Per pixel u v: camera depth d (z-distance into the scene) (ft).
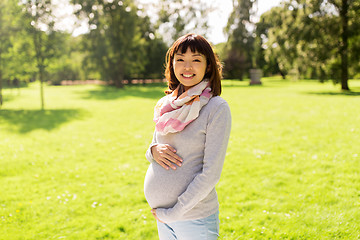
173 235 5.46
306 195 13.39
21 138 27.89
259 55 167.02
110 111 47.44
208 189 4.74
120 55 116.37
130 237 10.42
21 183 16.08
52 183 16.08
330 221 10.78
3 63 55.01
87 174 17.40
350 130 26.78
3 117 42.50
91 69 117.70
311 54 77.10
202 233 5.08
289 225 10.67
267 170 17.03
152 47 142.31
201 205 5.05
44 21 56.39
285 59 84.38
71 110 49.83
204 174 4.72
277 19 84.43
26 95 90.53
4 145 24.89
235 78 155.43
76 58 114.83
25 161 20.10
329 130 27.35
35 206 13.03
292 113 38.96
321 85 110.63
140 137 27.43
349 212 11.37
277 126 30.40
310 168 17.19
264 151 21.06
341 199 12.72
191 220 5.04
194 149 4.96
